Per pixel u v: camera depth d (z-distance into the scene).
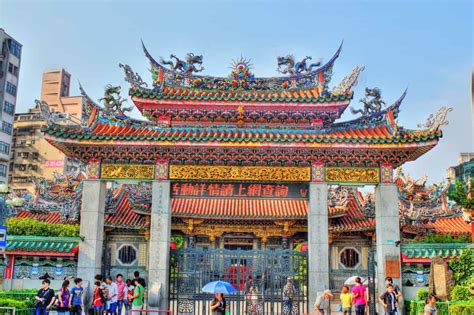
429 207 33.25
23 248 23.03
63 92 92.38
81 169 35.56
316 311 20.83
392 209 22.67
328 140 22.02
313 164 23.11
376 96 24.89
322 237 22.36
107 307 20.47
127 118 24.67
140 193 34.53
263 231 40.22
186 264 23.08
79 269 22.06
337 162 23.12
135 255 34.84
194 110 24.50
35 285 23.09
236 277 23.19
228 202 39.91
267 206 39.31
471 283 20.58
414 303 20.77
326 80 25.95
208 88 25.88
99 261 22.67
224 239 40.84
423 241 25.36
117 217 34.34
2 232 17.11
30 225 25.42
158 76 25.66
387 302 18.95
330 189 36.84
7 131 73.75
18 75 76.75
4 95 73.31
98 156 23.14
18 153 84.50
